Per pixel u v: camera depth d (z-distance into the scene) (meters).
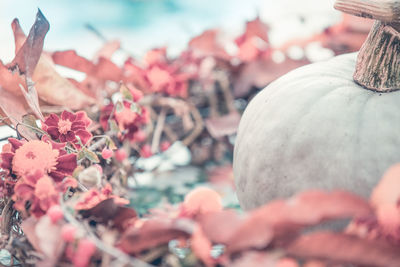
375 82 0.59
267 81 0.87
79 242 0.52
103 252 0.52
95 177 0.55
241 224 0.48
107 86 0.83
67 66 0.79
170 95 0.87
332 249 0.47
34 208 0.55
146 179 0.84
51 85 0.71
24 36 0.67
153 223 0.51
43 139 0.62
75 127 0.63
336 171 0.56
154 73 0.85
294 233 0.48
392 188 0.48
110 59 0.83
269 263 0.47
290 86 0.61
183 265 0.53
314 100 0.59
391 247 0.47
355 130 0.57
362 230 0.49
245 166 0.60
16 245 0.55
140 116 0.72
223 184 0.82
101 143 0.66
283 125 0.59
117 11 1.99
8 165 0.58
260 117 0.61
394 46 0.58
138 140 0.74
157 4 1.99
